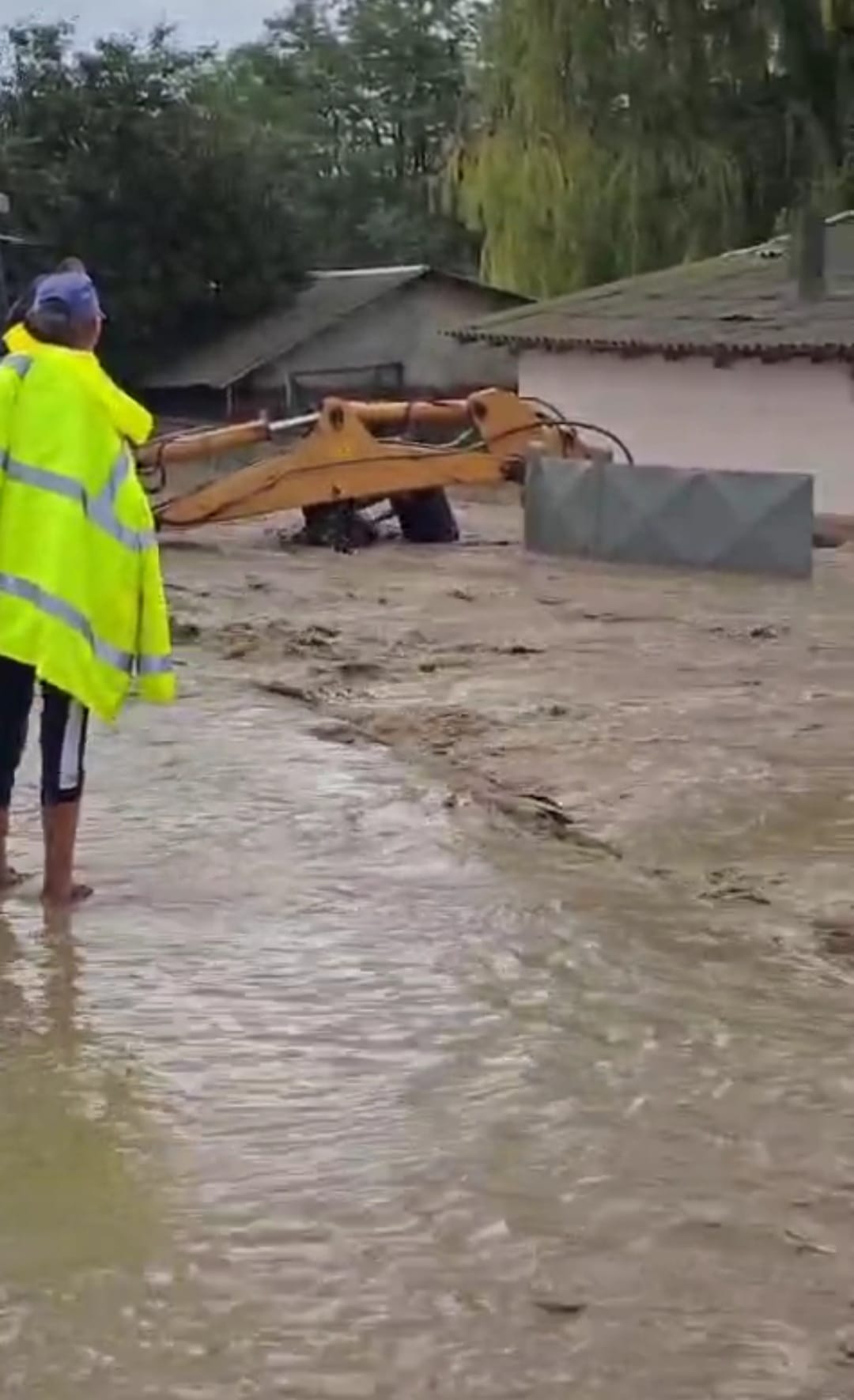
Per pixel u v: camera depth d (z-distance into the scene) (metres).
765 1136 8.66
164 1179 8.04
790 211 54.03
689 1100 9.06
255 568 34.44
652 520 34.47
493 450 37.44
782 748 18.02
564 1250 7.46
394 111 109.44
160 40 74.25
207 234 72.00
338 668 22.62
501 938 11.61
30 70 72.56
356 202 101.75
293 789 15.54
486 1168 8.21
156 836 13.83
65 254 70.94
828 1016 10.39
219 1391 6.38
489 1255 7.40
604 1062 9.54
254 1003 10.22
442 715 19.38
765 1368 6.59
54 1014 9.98
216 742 17.48
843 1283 7.23
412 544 38.38
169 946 11.15
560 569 34.22
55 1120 8.63
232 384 69.94
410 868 13.20
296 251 73.62
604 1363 6.61
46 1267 7.24
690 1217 7.77
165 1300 7.00
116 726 18.08
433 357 72.19
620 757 17.42
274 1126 8.60
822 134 53.62
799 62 53.16
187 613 27.91
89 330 11.23
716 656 23.94
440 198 66.44
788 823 15.12
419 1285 7.15
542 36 54.22
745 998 10.66
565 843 14.25
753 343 45.72
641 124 54.53
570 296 54.78
